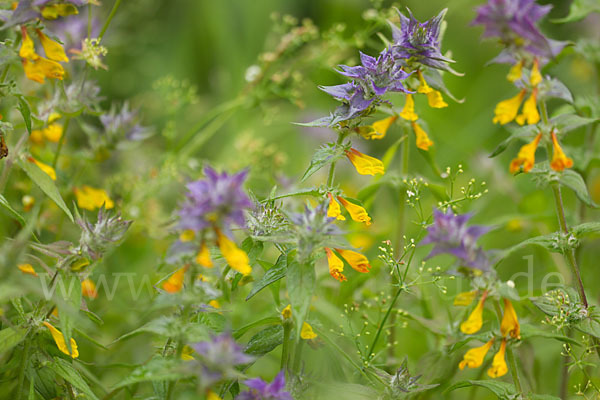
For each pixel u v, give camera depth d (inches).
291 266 36.0
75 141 45.4
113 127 42.1
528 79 36.8
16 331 36.3
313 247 35.9
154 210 44.7
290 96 46.1
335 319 39.8
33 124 39.8
